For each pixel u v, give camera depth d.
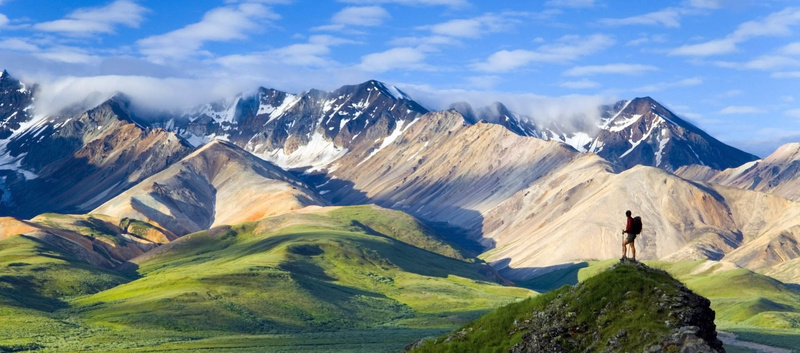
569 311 65.38
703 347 56.16
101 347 189.50
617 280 65.19
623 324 61.47
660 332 58.88
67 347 187.75
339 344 194.00
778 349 165.50
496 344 69.00
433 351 72.50
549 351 63.34
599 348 61.12
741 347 168.62
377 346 187.50
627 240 68.50
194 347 189.38
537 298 71.56
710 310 61.75
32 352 178.75
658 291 62.59
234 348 188.12
